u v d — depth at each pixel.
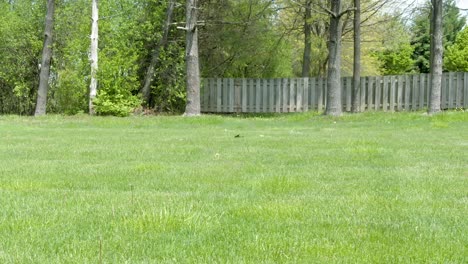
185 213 4.04
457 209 4.39
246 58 25.39
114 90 20.34
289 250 3.23
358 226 3.83
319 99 22.39
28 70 22.08
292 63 32.94
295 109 22.64
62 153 8.63
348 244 3.36
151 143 10.36
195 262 3.01
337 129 14.66
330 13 18.61
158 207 4.35
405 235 3.59
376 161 7.48
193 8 19.61
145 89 22.30
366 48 31.50
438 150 8.87
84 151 8.91
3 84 22.81
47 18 20.08
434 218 4.08
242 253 3.18
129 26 21.56
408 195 5.00
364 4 26.19
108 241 3.41
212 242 3.41
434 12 18.30
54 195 5.00
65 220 3.98
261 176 6.07
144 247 3.28
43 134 12.86
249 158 7.91
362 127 15.30
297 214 4.18
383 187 5.43
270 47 26.08
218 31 24.17
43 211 4.29
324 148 9.27
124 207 4.39
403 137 11.58
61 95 21.09
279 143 10.23
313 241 3.43
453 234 3.61
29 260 3.03
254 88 22.97
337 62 18.91
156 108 22.81
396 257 3.10
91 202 4.64
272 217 4.08
